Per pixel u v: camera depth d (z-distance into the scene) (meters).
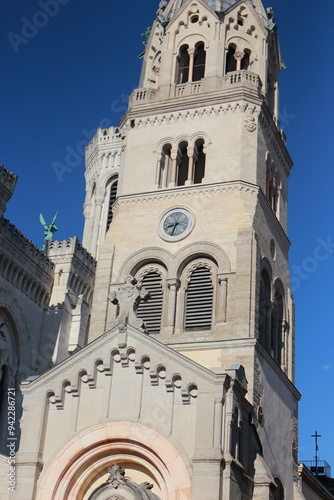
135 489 36.78
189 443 38.84
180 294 58.72
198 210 61.12
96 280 60.91
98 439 39.88
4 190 57.16
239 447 40.69
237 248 58.34
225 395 39.66
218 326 55.88
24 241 59.97
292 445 60.81
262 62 70.50
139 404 40.31
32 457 39.78
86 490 40.19
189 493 37.75
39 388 41.62
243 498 40.47
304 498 58.69
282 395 59.56
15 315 58.22
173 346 55.59
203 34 69.69
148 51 73.19
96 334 58.81
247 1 72.06
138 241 61.62
